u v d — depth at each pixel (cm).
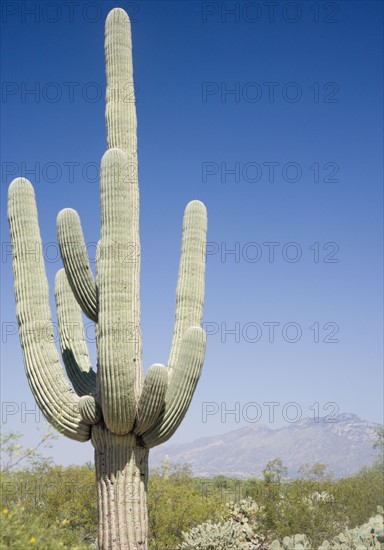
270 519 1295
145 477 810
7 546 498
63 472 1255
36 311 819
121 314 764
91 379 862
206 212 910
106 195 786
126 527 779
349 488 1355
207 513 1302
